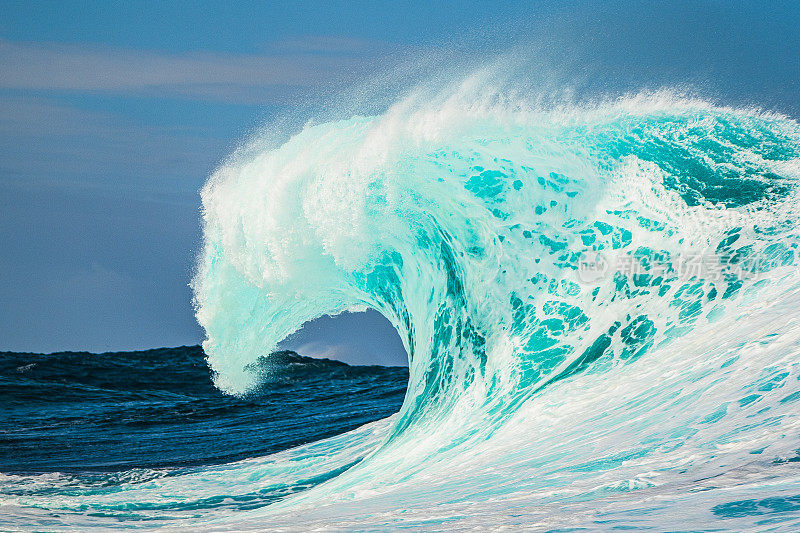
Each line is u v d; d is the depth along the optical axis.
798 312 29.25
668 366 30.84
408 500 25.48
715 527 15.95
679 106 42.84
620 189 41.12
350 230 47.28
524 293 40.72
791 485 17.86
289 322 54.31
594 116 43.62
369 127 48.81
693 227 37.88
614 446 25.34
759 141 41.62
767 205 37.44
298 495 34.72
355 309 53.25
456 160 44.41
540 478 24.36
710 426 23.89
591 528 17.25
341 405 68.00
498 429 33.88
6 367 97.44
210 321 55.16
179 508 33.94
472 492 24.81
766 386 25.05
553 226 41.66
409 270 46.72
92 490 38.59
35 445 53.88
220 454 48.66
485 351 40.19
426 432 39.47
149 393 83.31
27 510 33.00
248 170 52.16
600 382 32.88
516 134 44.00
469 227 43.69
